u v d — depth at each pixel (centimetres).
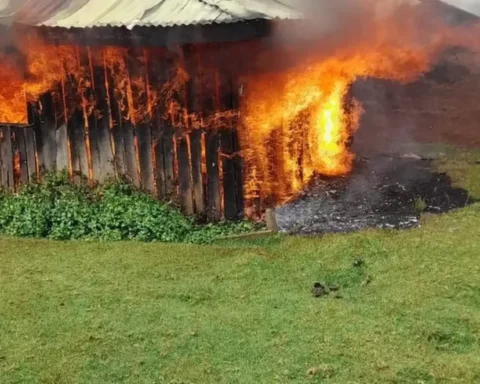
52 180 1044
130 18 926
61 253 861
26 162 1079
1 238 928
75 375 580
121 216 940
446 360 575
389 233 845
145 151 998
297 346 605
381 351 591
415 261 764
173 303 706
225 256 830
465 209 920
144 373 578
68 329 658
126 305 704
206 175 973
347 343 605
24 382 573
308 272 768
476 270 729
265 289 731
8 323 675
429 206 951
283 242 863
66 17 1000
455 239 813
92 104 1017
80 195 1010
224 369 577
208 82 950
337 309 671
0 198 1062
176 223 931
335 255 799
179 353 605
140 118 991
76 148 1041
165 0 953
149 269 796
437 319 639
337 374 562
